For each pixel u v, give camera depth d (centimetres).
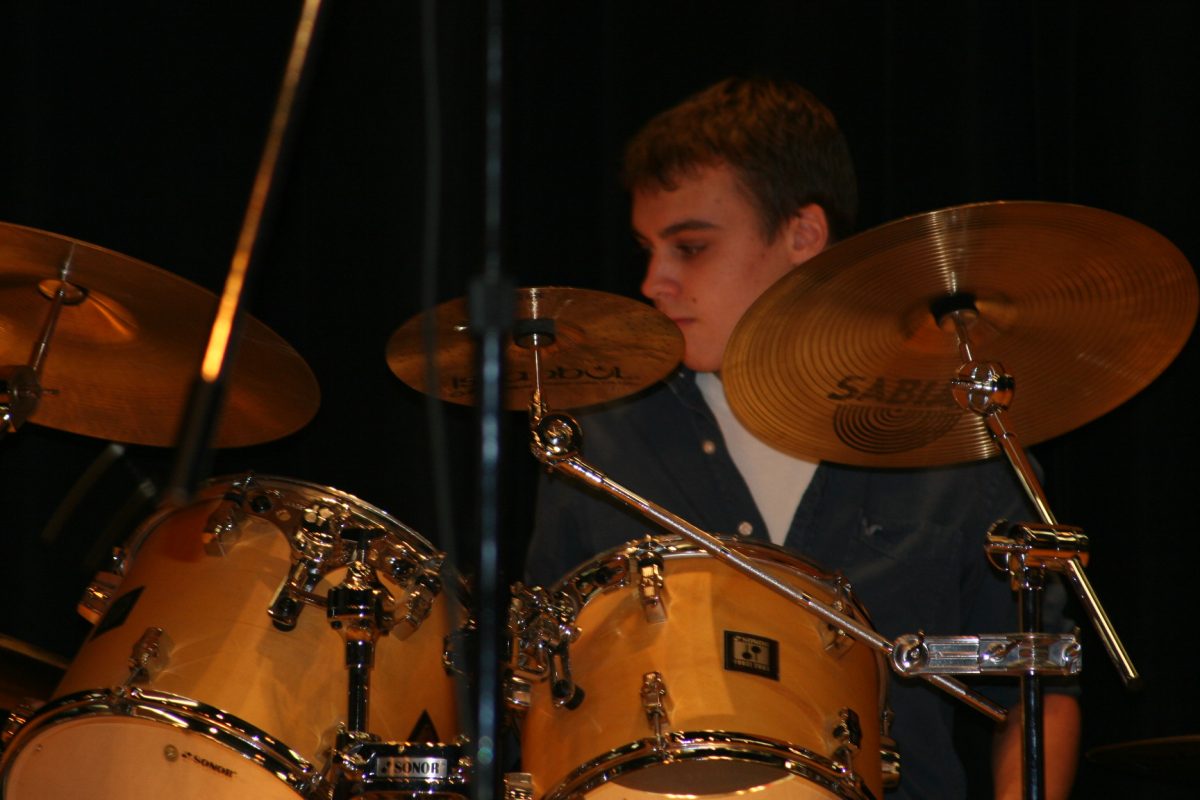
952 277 653
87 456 913
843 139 875
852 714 618
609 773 585
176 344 727
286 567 630
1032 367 715
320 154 916
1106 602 920
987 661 579
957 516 814
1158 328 680
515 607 615
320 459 911
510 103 916
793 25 934
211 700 586
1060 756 762
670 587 635
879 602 793
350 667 600
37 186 889
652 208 832
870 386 710
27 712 632
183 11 917
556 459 589
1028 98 919
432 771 565
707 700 598
